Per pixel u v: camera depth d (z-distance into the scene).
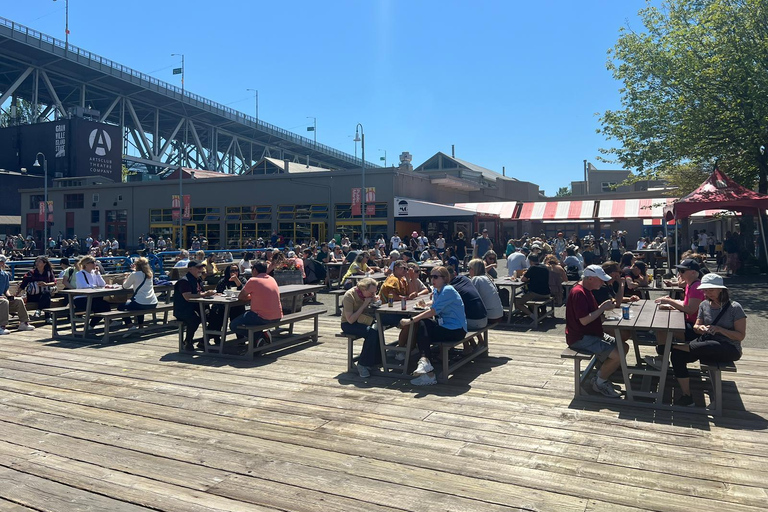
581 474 3.71
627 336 6.14
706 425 4.66
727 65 17.59
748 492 3.41
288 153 118.00
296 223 36.94
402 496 3.42
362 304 6.59
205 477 3.73
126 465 3.95
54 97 73.88
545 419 4.86
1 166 61.78
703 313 5.11
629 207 36.16
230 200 39.06
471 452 4.12
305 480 3.67
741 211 18.41
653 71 19.89
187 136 100.44
